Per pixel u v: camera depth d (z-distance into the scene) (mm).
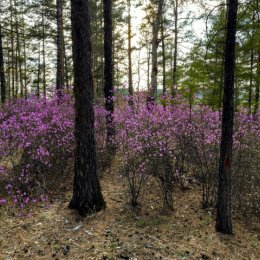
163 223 5520
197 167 7469
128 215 5680
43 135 7012
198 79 10688
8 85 25859
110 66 9430
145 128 6980
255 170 7066
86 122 5508
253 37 9570
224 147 5238
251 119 8906
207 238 5152
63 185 6801
